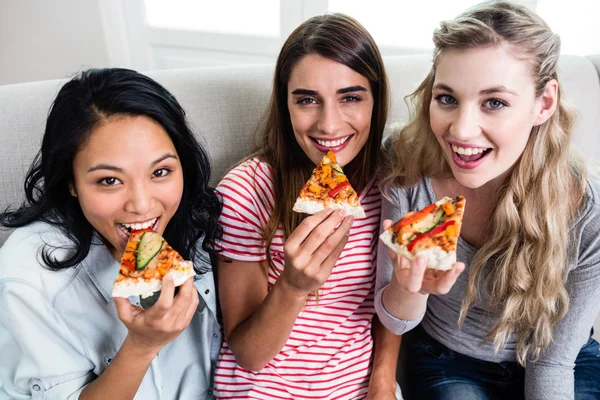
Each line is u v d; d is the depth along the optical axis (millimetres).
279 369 1045
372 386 1059
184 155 881
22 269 843
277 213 1025
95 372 942
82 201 798
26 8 2199
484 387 1136
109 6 2211
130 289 752
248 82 1308
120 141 750
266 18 2246
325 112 939
